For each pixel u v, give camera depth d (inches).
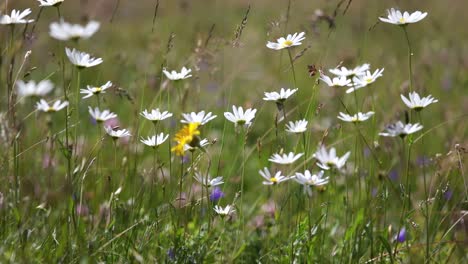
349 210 176.9
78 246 143.9
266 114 292.5
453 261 164.4
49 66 310.0
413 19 144.5
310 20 224.4
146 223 159.9
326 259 158.7
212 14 509.4
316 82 159.3
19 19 154.6
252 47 395.5
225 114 149.4
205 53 197.2
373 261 152.7
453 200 192.5
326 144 211.5
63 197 170.7
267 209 185.0
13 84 166.4
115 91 190.1
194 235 162.7
